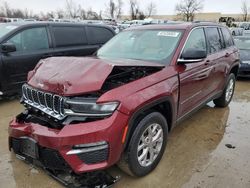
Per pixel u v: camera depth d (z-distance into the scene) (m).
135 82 3.04
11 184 3.11
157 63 3.68
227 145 4.14
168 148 4.00
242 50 9.45
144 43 4.18
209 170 3.44
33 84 3.11
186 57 3.65
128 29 4.77
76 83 2.78
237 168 3.50
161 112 3.56
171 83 3.44
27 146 2.97
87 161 2.69
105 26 7.96
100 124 2.67
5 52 5.68
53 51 6.50
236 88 8.02
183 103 3.87
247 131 4.70
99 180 2.95
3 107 5.65
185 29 4.14
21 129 2.98
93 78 2.84
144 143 3.15
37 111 3.11
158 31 4.27
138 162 3.07
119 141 2.75
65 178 2.96
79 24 7.26
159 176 3.30
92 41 7.47
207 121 5.12
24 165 3.46
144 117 3.08
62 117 2.79
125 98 2.80
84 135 2.62
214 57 4.80
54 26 6.66
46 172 3.11
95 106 2.69
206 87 4.62
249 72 8.72
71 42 6.95
